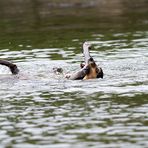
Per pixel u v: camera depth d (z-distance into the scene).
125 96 40.12
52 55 58.16
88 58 45.94
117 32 75.06
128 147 29.42
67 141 30.81
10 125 34.22
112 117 35.09
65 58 56.09
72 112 36.56
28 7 110.62
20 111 37.28
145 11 97.19
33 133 32.47
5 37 74.00
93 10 102.00
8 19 93.75
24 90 43.00
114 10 100.69
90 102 38.88
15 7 111.75
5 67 50.88
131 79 45.47
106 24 83.88
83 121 34.53
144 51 58.50
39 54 59.03
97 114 35.88
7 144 30.55
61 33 75.75
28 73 48.12
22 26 84.62
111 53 58.16
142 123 33.59
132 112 36.00
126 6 106.06
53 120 34.97
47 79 46.19
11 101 39.94
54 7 108.81
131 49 60.28
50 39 70.50
